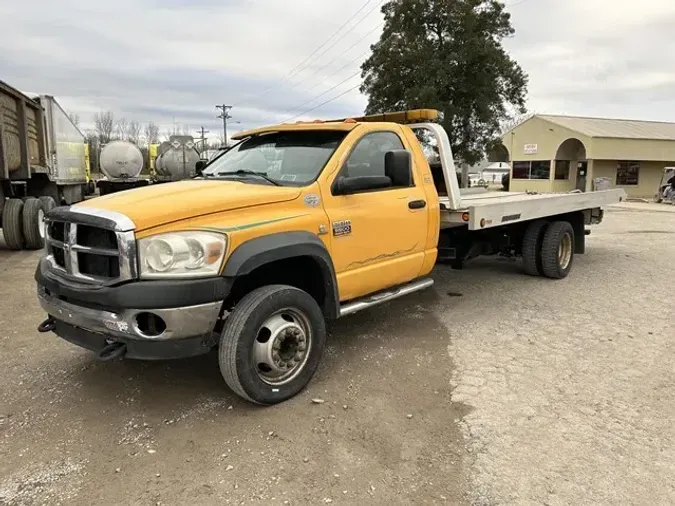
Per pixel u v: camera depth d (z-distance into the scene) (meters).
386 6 31.38
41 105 12.53
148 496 2.78
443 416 3.60
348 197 4.38
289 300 3.72
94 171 35.28
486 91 29.77
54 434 3.40
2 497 2.77
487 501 2.72
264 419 3.55
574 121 38.81
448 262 7.18
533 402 3.78
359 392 3.96
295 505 2.71
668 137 36.12
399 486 2.86
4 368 4.43
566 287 7.18
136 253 3.23
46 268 3.86
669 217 18.56
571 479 2.89
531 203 6.76
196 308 3.28
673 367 4.41
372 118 6.12
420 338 5.13
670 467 2.99
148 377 4.24
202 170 5.13
